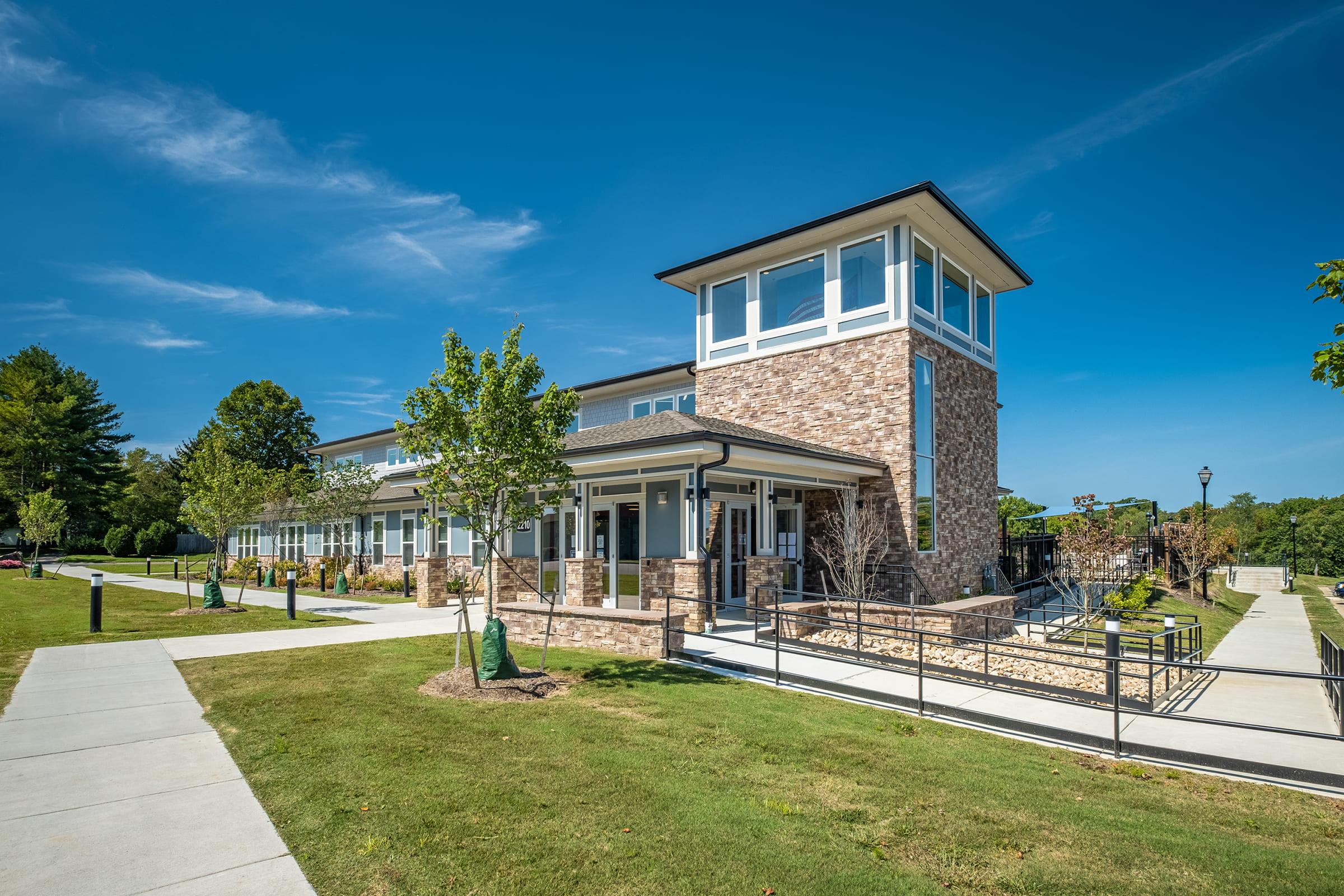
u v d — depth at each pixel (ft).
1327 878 15.37
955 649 41.96
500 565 58.75
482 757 21.56
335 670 33.35
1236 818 18.71
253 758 21.31
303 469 174.91
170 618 53.57
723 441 43.78
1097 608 59.88
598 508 57.47
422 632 46.44
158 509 192.13
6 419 171.94
